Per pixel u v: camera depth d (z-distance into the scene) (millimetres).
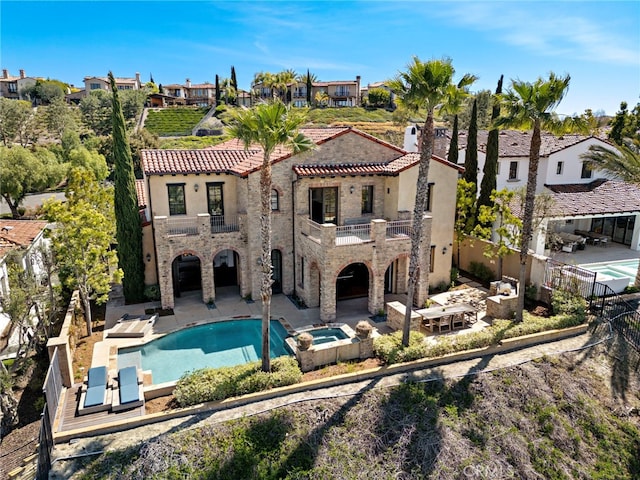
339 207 25953
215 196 26641
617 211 32844
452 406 16391
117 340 20719
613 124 47531
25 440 14547
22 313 17312
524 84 19156
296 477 13344
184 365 18922
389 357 18109
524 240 20469
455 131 32188
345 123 88312
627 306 23484
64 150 64562
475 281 29453
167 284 24188
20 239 26188
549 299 24375
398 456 14305
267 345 16500
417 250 18109
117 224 24469
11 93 127938
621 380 18812
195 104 127250
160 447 13430
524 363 18859
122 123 23750
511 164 38344
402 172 25078
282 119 15266
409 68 16562
